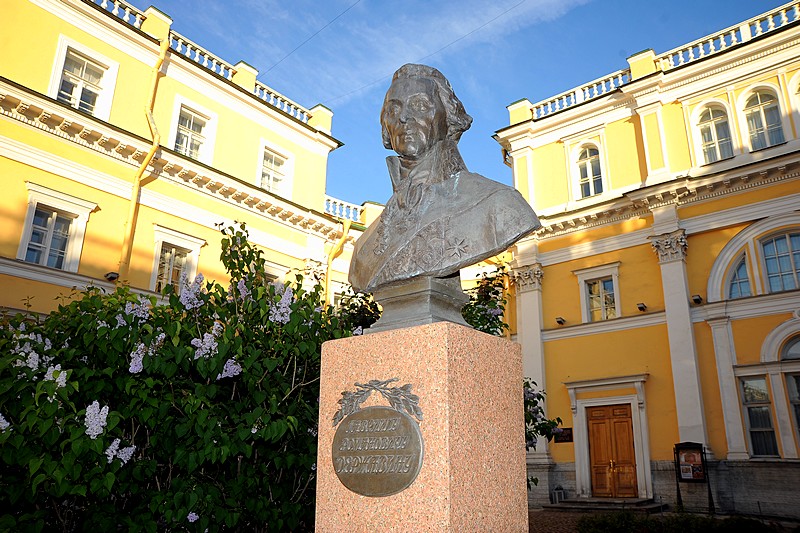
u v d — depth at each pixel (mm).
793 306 14375
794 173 14992
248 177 17656
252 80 18656
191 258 15758
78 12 14328
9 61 12984
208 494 3977
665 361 15852
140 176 14617
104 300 4516
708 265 15906
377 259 3342
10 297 12109
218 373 4160
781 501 13469
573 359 17422
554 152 19797
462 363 2771
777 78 15891
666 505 14719
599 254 17797
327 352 3104
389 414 2771
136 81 15336
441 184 3414
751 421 14570
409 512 2592
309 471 4574
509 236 2994
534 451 17000
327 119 20625
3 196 12461
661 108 17578
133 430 4207
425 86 3504
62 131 13500
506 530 2814
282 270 17766
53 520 4293
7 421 3674
